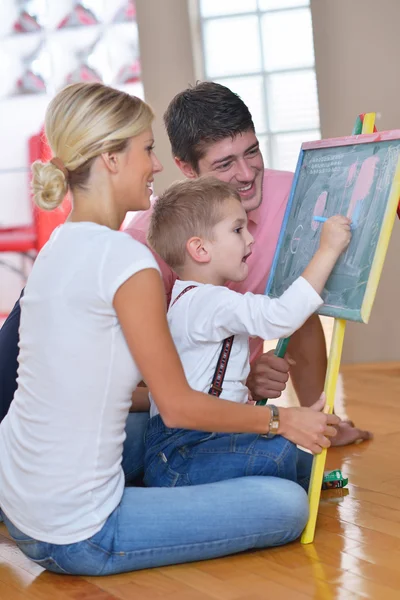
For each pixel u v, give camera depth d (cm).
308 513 219
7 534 253
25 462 206
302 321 214
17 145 605
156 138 491
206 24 518
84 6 605
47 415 203
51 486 203
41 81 611
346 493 260
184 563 214
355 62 471
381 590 187
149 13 490
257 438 227
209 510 210
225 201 237
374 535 222
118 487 211
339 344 225
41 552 208
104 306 198
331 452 307
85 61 609
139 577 207
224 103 264
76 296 199
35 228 598
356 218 222
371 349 486
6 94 609
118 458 211
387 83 469
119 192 214
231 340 229
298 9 512
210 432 230
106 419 204
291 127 524
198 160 271
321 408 226
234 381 230
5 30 609
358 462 291
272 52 518
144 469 259
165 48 492
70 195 218
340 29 470
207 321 225
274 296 248
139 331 197
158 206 246
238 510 211
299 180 254
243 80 522
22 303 212
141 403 271
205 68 522
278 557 213
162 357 198
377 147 223
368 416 359
